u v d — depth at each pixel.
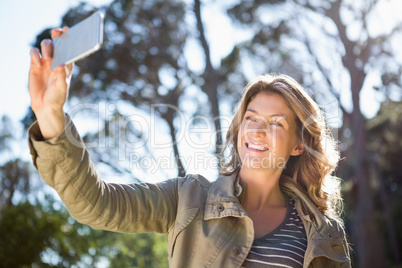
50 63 2.16
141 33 19.38
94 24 1.93
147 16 19.42
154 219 2.73
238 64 19.38
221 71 19.27
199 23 19.17
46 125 2.21
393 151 27.28
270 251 2.81
